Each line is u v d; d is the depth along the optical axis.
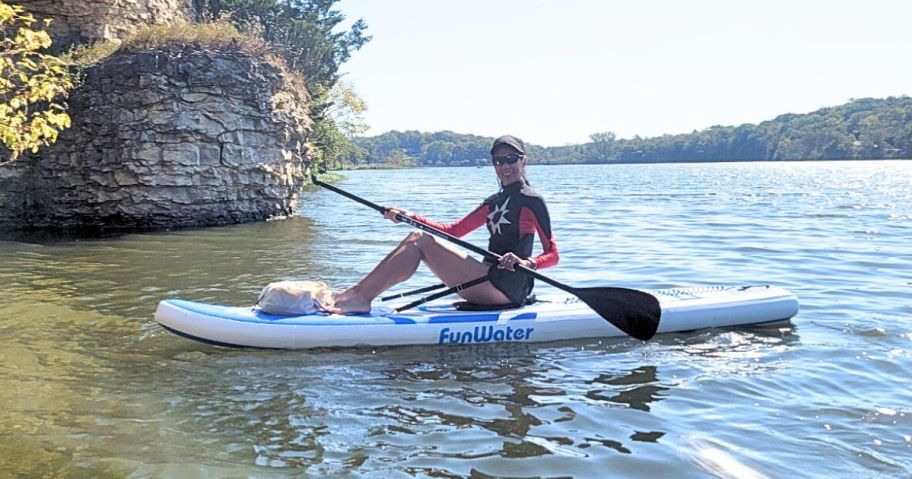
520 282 5.15
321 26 30.69
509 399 3.90
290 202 16.23
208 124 13.17
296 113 15.84
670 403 3.83
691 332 5.29
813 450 3.22
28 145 5.87
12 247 10.20
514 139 5.03
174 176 12.89
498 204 5.06
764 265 8.53
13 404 3.77
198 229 13.01
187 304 4.91
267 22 26.45
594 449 3.26
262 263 8.74
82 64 13.01
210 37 13.66
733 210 17.77
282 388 4.05
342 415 3.66
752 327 5.40
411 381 4.19
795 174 54.75
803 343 4.94
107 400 3.85
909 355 4.62
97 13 14.84
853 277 7.56
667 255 9.54
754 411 3.70
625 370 4.40
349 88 34.41
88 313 5.87
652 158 133.50
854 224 13.64
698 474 3.02
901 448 3.23
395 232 12.60
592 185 37.97
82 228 12.91
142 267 8.38
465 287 5.06
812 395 3.92
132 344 4.92
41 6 14.29
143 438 3.36
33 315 5.78
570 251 10.03
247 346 4.75
